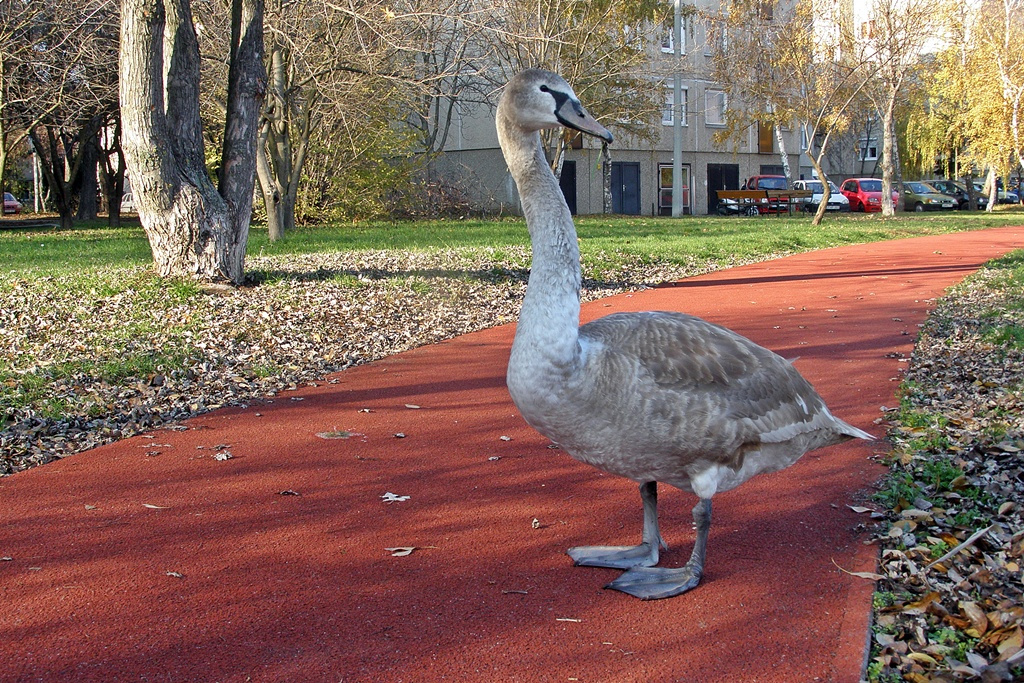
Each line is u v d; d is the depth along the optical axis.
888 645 4.34
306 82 21.89
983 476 6.34
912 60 39.16
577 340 4.41
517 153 4.65
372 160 34.03
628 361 4.42
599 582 5.09
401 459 7.16
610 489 6.54
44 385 8.86
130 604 4.84
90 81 28.45
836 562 5.27
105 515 6.01
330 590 4.99
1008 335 10.79
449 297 14.16
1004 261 19.30
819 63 36.47
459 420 8.23
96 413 8.20
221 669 4.22
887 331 11.98
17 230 32.47
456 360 10.66
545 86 4.59
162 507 6.15
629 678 4.14
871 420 7.95
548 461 7.12
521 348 4.44
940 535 5.49
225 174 14.01
